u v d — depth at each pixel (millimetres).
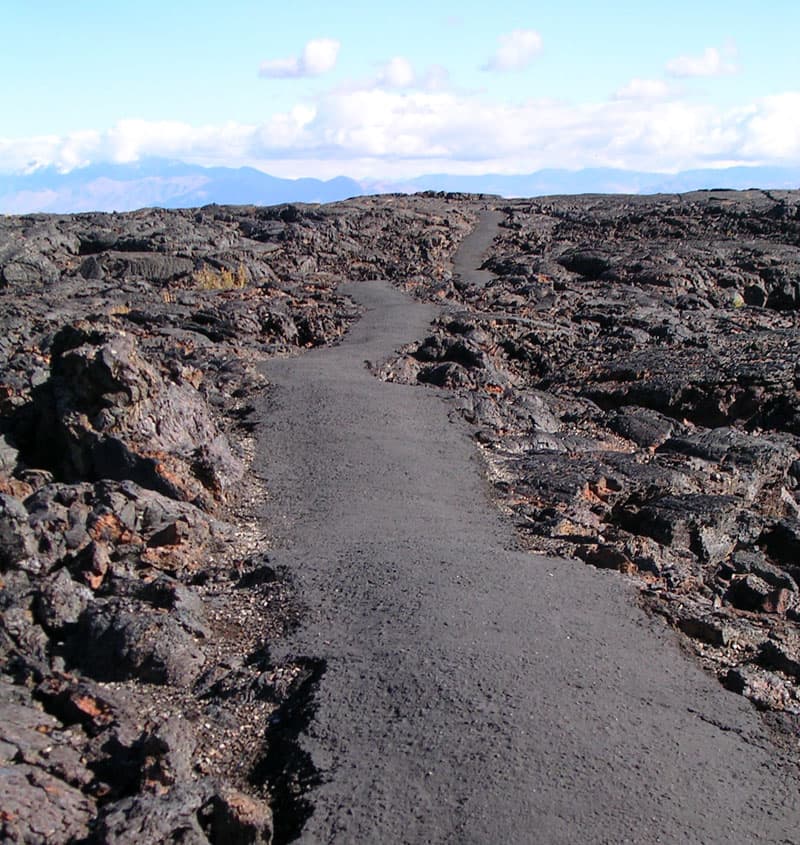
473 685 9508
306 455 18672
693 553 15148
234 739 9242
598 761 8477
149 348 27531
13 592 11500
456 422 21594
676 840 7617
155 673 10352
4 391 18891
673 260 49781
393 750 8633
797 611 12875
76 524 13172
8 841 7387
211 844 7602
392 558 12977
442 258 59375
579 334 35344
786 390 26422
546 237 64750
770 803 8258
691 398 26797
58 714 9594
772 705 9852
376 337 32125
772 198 72750
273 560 13242
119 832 7309
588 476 17719
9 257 45219
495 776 8219
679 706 9594
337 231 62594
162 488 15562
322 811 7977
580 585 12273
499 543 14281
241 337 31312
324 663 10180
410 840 7609
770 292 47375
